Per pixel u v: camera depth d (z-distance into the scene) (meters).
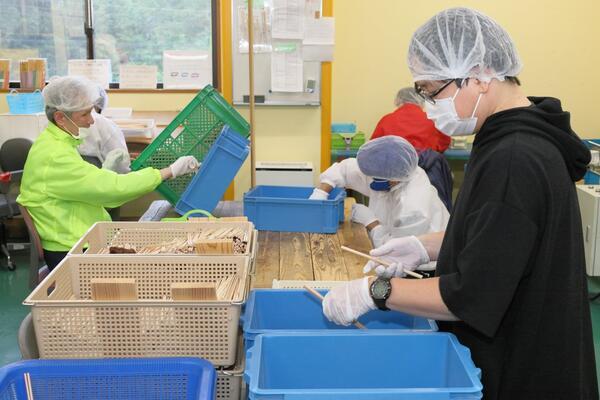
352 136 4.68
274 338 1.24
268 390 1.01
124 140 3.65
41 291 1.34
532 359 1.15
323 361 1.25
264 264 2.04
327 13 3.95
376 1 4.89
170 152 2.63
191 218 2.12
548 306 1.13
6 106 4.59
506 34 1.22
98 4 4.63
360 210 2.59
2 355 3.00
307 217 2.45
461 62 1.18
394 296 1.18
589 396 1.23
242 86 4.12
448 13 1.23
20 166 3.83
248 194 2.53
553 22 4.94
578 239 1.15
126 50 4.75
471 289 1.06
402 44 4.97
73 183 2.26
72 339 1.26
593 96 5.10
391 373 1.26
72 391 1.16
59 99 2.25
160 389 1.17
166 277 1.60
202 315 1.26
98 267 1.59
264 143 4.25
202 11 4.70
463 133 1.26
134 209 4.82
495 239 1.05
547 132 1.11
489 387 1.19
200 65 4.50
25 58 4.68
